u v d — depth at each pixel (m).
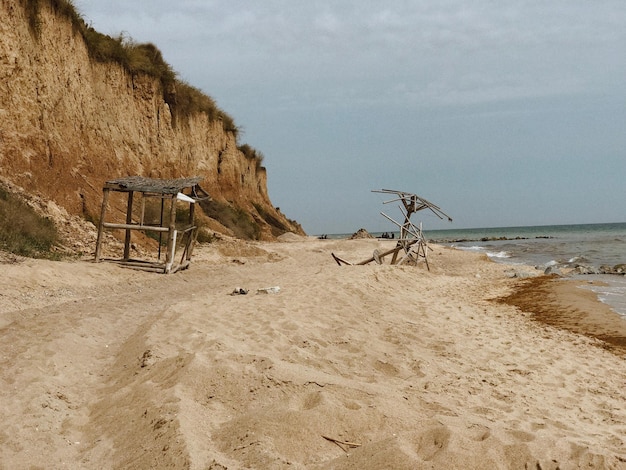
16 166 17.06
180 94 33.44
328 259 24.83
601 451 3.83
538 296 14.59
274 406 4.33
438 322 9.72
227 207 35.72
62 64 20.78
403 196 20.08
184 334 7.05
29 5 19.03
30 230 14.41
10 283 10.47
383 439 3.80
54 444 4.09
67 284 11.68
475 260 27.36
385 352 7.11
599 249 38.97
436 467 3.40
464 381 6.14
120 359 6.52
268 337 7.25
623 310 12.55
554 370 7.16
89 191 19.95
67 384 5.53
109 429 4.36
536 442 3.85
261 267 19.59
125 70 26.98
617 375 7.20
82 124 21.73
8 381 5.38
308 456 3.76
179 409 4.18
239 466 3.51
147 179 16.66
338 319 8.81
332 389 4.76
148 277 14.44
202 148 36.00
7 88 17.61
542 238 69.19
